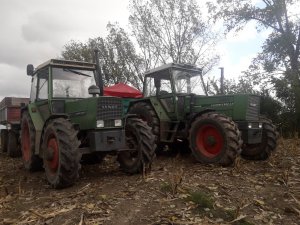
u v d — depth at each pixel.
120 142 5.75
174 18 20.70
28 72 7.29
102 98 5.63
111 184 5.37
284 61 17.53
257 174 5.81
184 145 8.38
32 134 6.64
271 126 7.39
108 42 24.31
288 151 8.40
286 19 17.44
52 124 5.53
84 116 5.72
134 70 23.86
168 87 8.22
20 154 9.53
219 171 6.02
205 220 3.78
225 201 4.41
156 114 8.24
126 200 4.48
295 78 14.38
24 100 10.50
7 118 9.91
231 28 19.02
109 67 24.05
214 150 6.75
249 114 7.06
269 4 17.78
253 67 17.41
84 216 4.00
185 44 20.81
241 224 3.72
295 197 4.55
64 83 6.55
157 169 6.35
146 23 21.17
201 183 5.17
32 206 4.62
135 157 6.07
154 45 21.27
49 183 5.62
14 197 5.09
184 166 6.71
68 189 5.33
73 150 5.19
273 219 3.92
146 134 5.90
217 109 7.39
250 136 6.98
